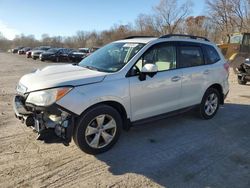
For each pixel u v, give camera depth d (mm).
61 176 3979
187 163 4473
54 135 4414
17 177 3910
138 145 5074
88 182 3855
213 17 50625
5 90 10000
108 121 4707
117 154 4699
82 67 5215
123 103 4805
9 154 4555
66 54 32469
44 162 4344
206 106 6547
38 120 4340
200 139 5445
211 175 4133
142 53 5125
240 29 46406
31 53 37844
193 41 6215
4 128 5668
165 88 5418
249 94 9812
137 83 4945
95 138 4574
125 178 3988
